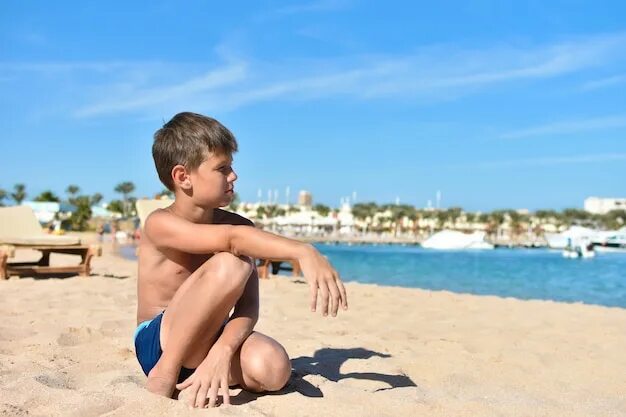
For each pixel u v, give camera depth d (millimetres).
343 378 2822
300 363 3148
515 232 101750
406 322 5152
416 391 2504
